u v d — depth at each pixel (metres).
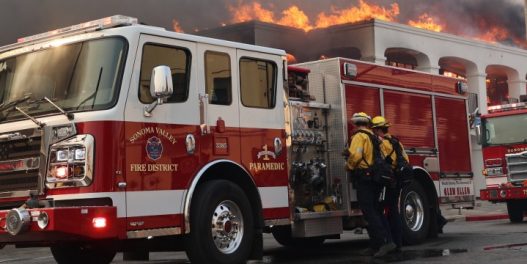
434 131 10.61
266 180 7.73
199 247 6.86
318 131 8.88
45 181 6.29
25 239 6.25
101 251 8.02
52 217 5.85
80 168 6.15
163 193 6.62
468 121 11.48
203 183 7.11
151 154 6.55
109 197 6.16
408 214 9.80
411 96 10.24
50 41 6.94
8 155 6.63
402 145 9.86
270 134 7.87
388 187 8.54
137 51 6.55
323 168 8.71
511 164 14.34
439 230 10.76
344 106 8.97
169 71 6.41
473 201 11.32
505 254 8.02
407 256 8.26
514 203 14.52
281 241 10.18
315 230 8.39
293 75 8.78
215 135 7.21
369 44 22.00
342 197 8.87
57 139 6.30
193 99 7.04
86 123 6.22
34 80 6.88
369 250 8.70
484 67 26.16
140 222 6.38
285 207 7.93
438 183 10.55
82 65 6.61
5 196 6.54
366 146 8.36
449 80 11.16
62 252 7.94
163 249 7.28
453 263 7.43
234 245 7.25
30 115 6.61
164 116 6.72
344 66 9.03
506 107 14.67
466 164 11.27
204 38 7.26
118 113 6.30
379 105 9.57
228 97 7.43
